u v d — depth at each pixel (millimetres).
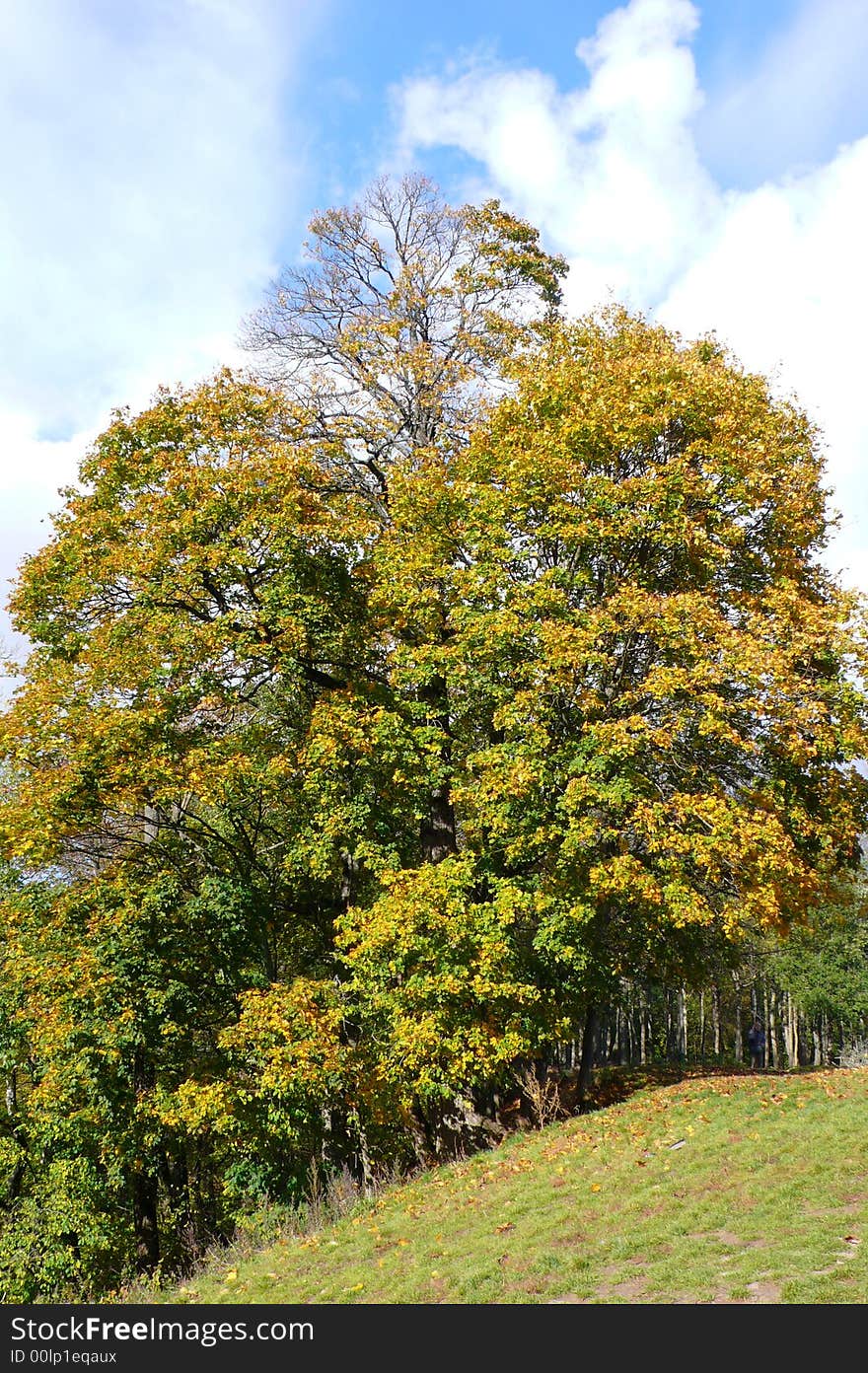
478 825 16453
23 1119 20109
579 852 14984
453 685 17125
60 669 17125
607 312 19734
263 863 20328
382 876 16109
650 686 14359
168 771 16031
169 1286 13516
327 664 19328
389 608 18016
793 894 14578
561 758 15203
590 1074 22672
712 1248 8445
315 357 22578
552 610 15523
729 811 13977
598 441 16141
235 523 17609
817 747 14383
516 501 16156
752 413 16828
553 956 16031
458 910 15039
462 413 20984
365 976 16094
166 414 19219
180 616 17531
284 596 16938
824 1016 49469
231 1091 15930
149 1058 17016
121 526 17953
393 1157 18094
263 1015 15906
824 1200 9047
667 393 16281
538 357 19281
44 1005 16672
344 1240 12102
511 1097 19219
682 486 15516
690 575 16484
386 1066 15812
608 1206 10438
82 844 19844
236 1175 16188
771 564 16750
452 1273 9594
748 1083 15148
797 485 16547
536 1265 9117
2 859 16609
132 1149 16656
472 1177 13539
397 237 23297
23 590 17984
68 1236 18047
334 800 17578
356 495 20875
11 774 20250
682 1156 11609
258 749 18656
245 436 18531
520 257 22531
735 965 20484
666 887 14180
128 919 16594
